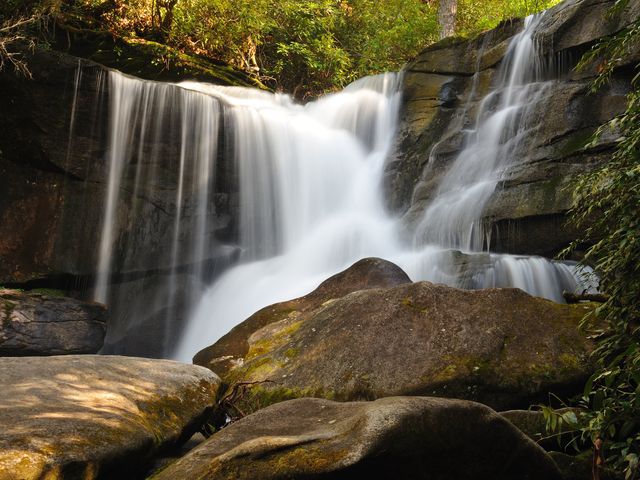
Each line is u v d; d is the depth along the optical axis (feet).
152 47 39.55
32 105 29.43
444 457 8.64
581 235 24.06
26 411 9.12
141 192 31.40
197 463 9.00
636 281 10.96
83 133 30.37
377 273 18.98
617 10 12.43
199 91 33.40
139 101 31.65
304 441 8.44
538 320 13.73
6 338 25.11
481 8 54.80
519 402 12.55
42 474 7.78
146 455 9.68
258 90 40.40
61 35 36.88
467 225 28.14
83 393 10.30
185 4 43.19
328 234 33.17
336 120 39.32
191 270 32.45
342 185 36.63
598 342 12.82
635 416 9.36
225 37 45.65
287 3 48.32
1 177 29.27
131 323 30.73
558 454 11.00
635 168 10.56
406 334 13.48
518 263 23.52
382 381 12.78
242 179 34.01
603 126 12.22
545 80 31.17
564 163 26.25
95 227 30.30
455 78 35.94
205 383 12.73
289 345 14.84
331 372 13.33
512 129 30.40
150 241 31.40
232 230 33.68
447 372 12.69
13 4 33.06
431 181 32.55
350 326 14.08
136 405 10.61
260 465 8.30
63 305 27.02
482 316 13.67
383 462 8.18
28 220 29.32
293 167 35.53
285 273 31.63
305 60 51.06
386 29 52.31
